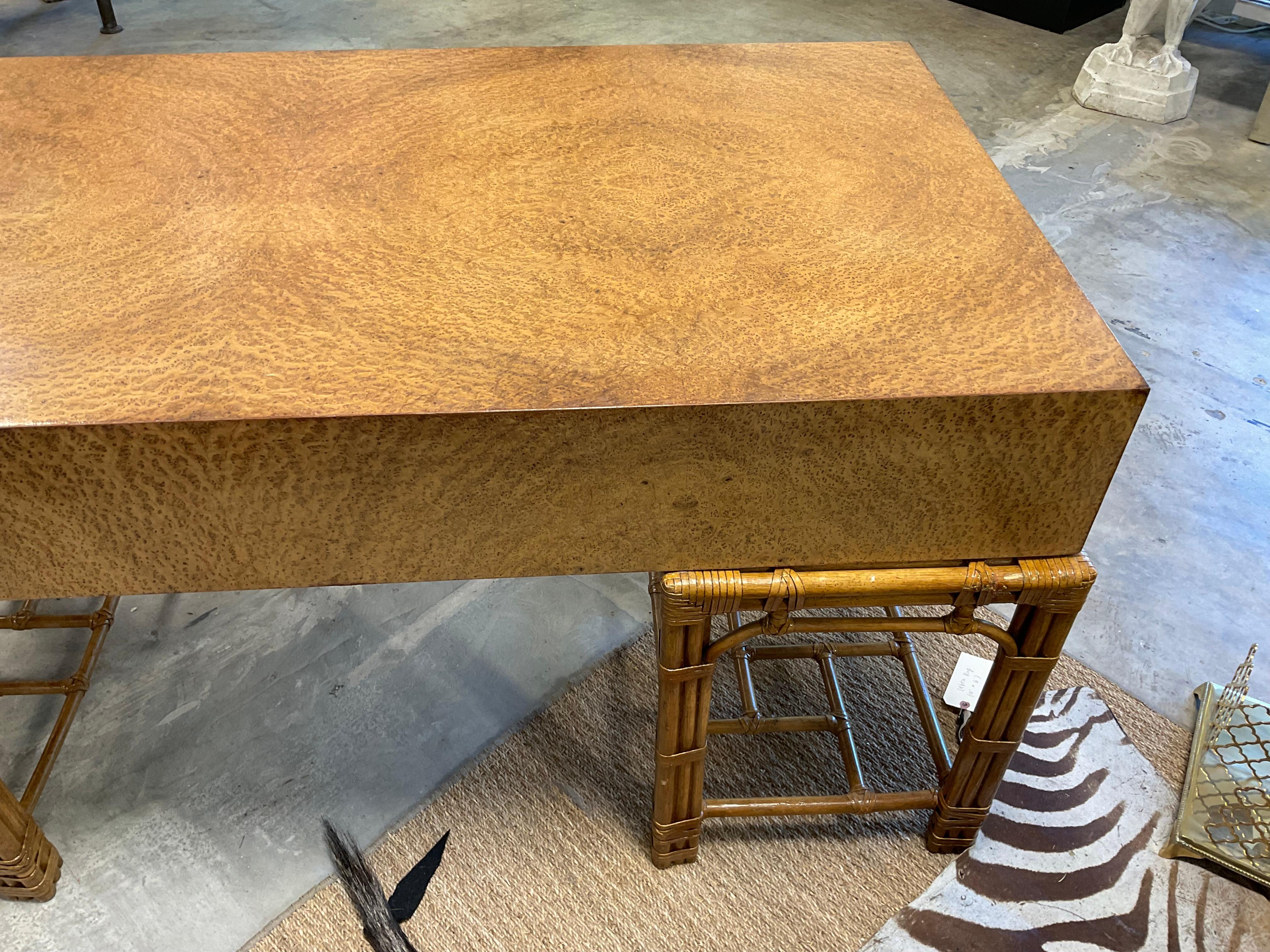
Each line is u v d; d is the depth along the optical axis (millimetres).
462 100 1278
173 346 854
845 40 3670
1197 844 1277
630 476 861
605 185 1107
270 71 1334
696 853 1290
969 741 1151
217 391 803
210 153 1146
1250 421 2049
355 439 799
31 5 3805
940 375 841
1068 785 1391
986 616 1652
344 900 1248
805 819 1352
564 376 834
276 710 1489
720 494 888
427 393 810
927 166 1161
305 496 844
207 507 843
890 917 1238
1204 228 2648
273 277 946
